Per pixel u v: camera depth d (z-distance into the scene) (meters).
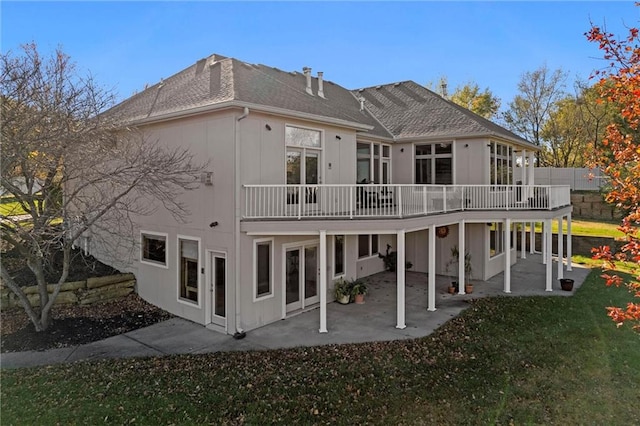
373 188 11.70
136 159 9.65
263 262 10.53
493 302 12.23
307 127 11.43
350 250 13.54
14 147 8.55
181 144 10.88
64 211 9.29
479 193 13.87
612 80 4.88
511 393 6.58
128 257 12.85
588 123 32.81
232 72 11.55
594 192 27.06
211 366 7.75
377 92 20.83
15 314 10.70
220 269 10.30
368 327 10.12
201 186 10.48
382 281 15.31
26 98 8.94
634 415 5.89
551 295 13.04
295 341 9.20
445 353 8.31
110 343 9.13
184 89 12.00
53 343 9.06
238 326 9.73
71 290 11.48
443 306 11.95
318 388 6.79
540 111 37.19
